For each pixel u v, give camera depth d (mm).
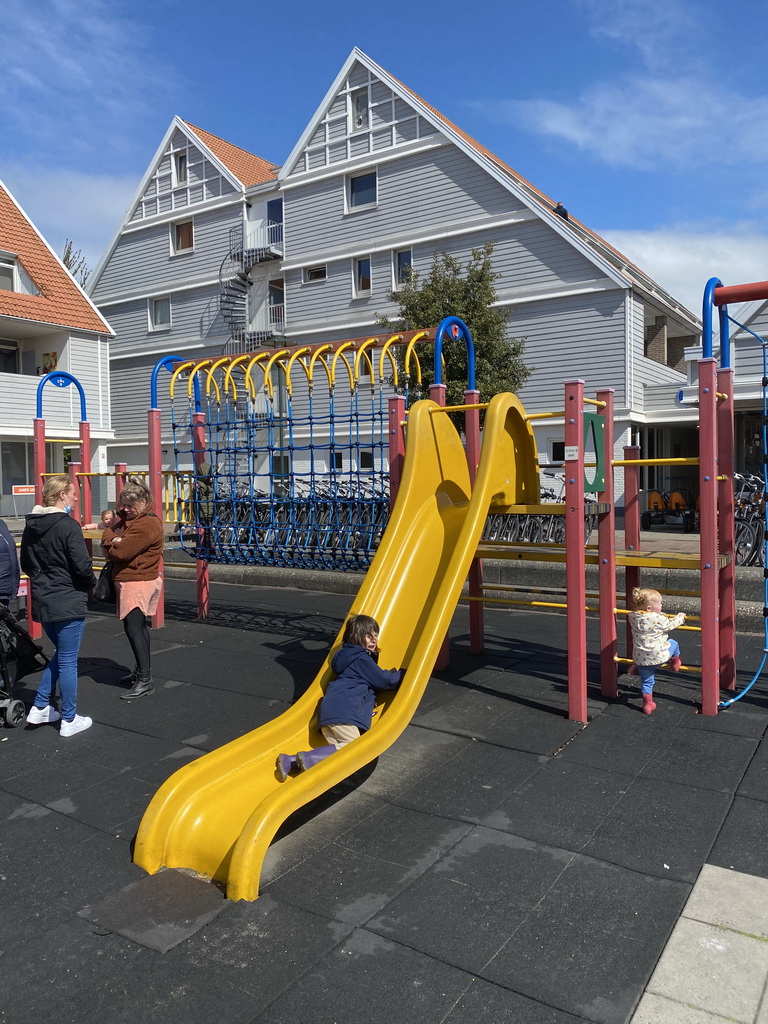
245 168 28703
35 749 4855
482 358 15742
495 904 2967
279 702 5742
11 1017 2424
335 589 11422
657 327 22938
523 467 6098
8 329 21828
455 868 3248
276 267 25562
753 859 3256
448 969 2586
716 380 5496
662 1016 2338
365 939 2766
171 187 28375
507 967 2588
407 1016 2371
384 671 4508
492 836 3527
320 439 22406
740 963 2576
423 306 15977
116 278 30141
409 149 22234
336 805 3896
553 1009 2385
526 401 20750
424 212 22219
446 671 6473
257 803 3686
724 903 2930
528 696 5703
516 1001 2424
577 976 2533
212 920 2928
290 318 25469
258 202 26359
